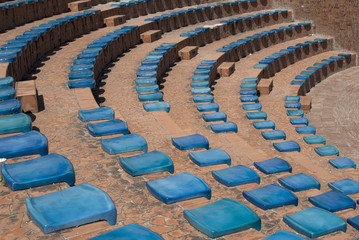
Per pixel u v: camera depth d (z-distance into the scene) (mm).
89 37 28219
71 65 21141
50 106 14570
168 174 9078
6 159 8641
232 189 9031
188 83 24953
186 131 13445
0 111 10578
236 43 34438
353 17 38219
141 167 9094
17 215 6957
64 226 6430
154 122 14758
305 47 37844
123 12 35000
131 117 15578
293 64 36594
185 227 7078
